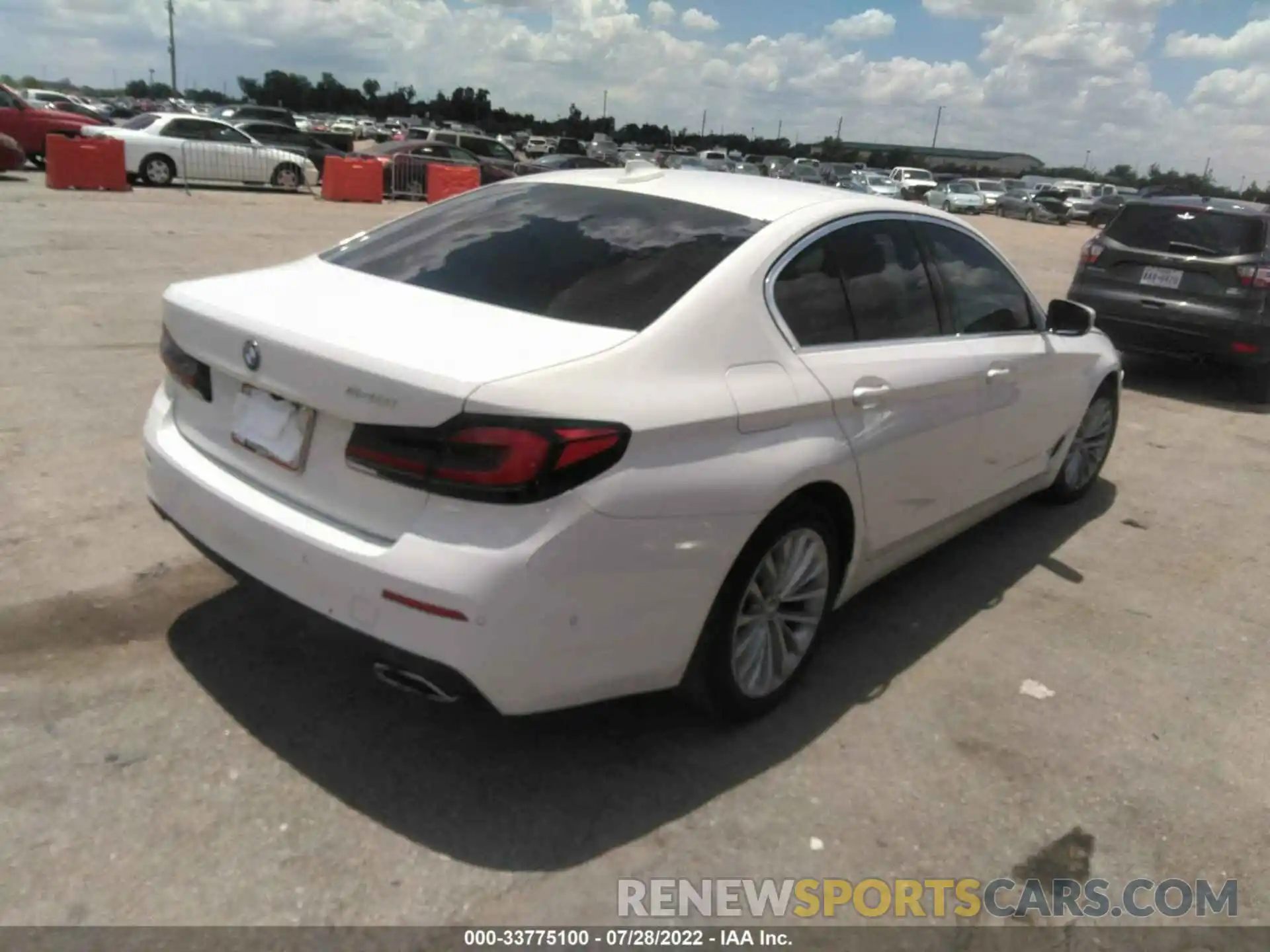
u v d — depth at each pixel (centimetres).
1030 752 341
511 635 253
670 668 293
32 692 321
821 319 340
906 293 386
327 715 323
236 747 304
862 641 405
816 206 361
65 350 706
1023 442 467
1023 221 4409
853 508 344
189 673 339
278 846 268
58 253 1104
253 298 310
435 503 257
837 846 288
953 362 391
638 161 410
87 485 477
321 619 274
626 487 263
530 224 351
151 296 912
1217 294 847
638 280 309
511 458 248
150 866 258
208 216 1616
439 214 385
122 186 1898
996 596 458
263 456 292
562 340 278
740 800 302
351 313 294
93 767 290
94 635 355
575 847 277
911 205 409
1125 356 1073
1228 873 293
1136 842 302
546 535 252
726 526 288
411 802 288
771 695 339
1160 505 605
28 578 388
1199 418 828
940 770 326
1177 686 393
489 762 308
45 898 246
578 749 318
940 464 394
